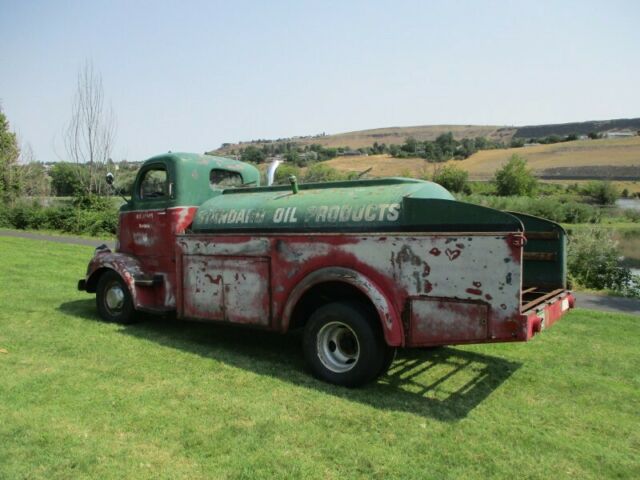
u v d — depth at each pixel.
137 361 5.55
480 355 6.08
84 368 5.29
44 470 3.35
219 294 5.78
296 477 3.33
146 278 6.96
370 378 4.81
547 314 4.68
